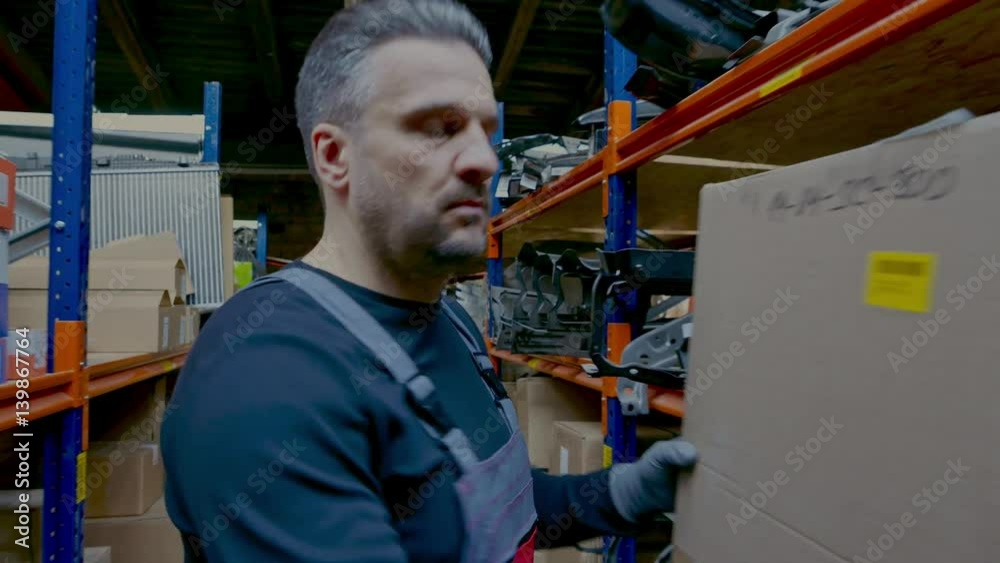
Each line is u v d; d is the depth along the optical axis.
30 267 1.40
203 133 2.53
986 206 0.38
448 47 0.57
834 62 0.68
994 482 0.37
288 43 3.73
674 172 1.30
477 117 0.58
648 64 1.07
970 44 0.66
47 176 1.94
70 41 1.19
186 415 0.50
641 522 0.77
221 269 2.26
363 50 0.57
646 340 1.09
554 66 3.88
